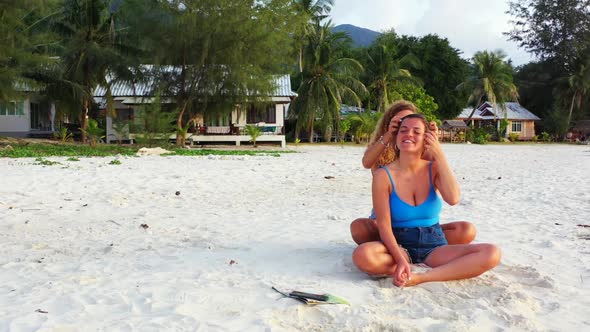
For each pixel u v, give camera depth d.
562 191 10.27
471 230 4.46
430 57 57.06
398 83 49.09
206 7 29.53
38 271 4.44
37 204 8.30
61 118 33.34
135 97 33.12
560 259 4.80
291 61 33.81
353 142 43.16
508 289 3.70
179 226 6.52
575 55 62.09
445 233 4.52
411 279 3.77
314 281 3.99
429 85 57.06
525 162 19.97
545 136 57.91
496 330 3.06
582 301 3.63
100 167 14.88
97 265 4.59
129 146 28.89
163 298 3.62
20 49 24.58
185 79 31.22
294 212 7.66
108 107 32.22
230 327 3.07
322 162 18.53
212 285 3.90
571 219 7.03
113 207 8.09
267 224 6.61
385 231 4.11
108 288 3.87
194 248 5.27
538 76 65.56
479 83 53.41
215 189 10.53
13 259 4.86
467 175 14.13
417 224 4.25
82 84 31.17
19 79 25.77
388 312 3.33
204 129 35.72
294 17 32.41
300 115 41.78
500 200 8.98
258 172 14.23
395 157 4.52
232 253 5.00
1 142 25.64
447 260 3.98
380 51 47.16
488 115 59.53
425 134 4.19
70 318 3.22
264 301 3.53
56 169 13.99
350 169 15.62
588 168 16.80
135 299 3.60
